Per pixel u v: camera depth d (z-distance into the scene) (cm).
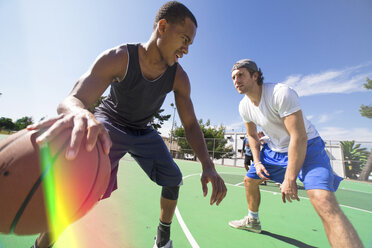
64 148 67
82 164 71
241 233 233
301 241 223
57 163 65
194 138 181
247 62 208
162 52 137
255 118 230
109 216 249
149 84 151
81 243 180
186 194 417
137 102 156
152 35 141
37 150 64
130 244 185
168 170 170
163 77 158
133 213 268
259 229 237
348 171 1291
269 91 196
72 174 68
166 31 129
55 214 67
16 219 63
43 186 63
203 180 154
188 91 184
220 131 2778
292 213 332
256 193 239
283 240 223
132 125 173
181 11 127
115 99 163
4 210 61
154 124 2692
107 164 87
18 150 63
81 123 68
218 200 145
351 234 131
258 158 234
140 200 332
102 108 176
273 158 224
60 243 177
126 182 476
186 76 181
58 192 65
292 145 171
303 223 285
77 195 70
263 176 216
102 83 124
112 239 192
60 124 64
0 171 60
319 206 147
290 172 167
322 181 155
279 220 293
